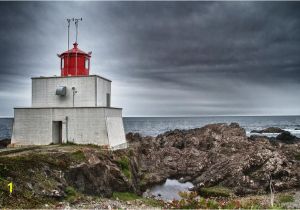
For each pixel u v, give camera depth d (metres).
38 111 31.56
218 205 17.56
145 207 21.66
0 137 86.19
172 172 40.53
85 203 20.34
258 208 18.00
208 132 57.78
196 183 35.84
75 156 24.70
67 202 19.50
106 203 21.42
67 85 33.03
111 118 31.97
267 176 31.80
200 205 17.25
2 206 15.70
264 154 35.06
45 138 31.23
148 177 36.06
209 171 37.09
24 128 31.73
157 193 31.86
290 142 68.94
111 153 29.17
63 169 22.41
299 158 41.09
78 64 34.81
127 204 22.67
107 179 25.84
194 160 43.31
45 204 17.88
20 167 19.75
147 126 189.62
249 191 30.48
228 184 32.59
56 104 33.19
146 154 44.84
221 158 41.12
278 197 27.56
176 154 45.81
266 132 115.94
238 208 17.45
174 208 17.61
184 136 58.94
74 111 30.86
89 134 30.42
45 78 33.53
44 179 20.17
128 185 27.86
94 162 25.09
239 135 55.28
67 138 30.97
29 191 18.20
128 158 31.45
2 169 18.47
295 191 29.98
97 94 32.81
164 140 55.75
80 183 23.17
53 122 31.39
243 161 34.84
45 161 22.00
